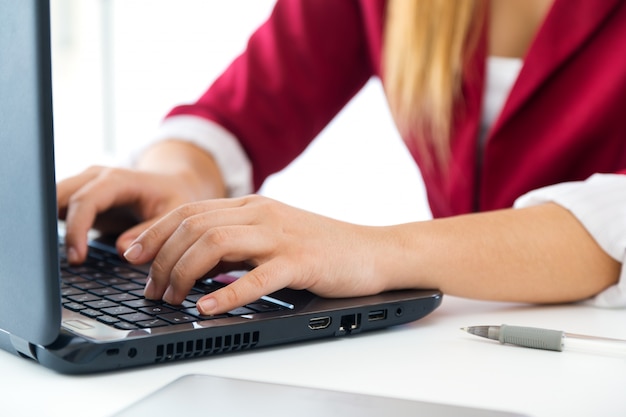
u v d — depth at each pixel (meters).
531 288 0.86
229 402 0.54
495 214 0.90
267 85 1.50
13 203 0.59
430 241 0.83
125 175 1.09
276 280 0.72
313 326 0.72
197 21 3.91
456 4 1.33
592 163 1.26
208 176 1.30
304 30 1.53
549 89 1.26
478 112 1.33
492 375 0.63
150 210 1.11
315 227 0.79
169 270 0.74
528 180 1.28
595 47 1.23
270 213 0.78
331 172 3.71
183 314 0.70
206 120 1.42
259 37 1.55
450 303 0.90
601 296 0.88
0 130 0.59
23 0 0.55
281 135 1.51
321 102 1.56
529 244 0.87
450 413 0.53
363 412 0.53
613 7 1.22
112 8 3.98
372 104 3.64
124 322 0.67
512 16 1.35
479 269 0.84
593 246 0.88
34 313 0.59
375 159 3.67
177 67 3.95
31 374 0.62
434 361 0.67
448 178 1.37
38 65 0.55
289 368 0.65
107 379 0.61
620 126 1.23
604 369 0.65
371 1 1.48
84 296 0.76
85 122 4.00
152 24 3.96
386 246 0.80
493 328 0.72
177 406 0.53
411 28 1.37
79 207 1.00
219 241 0.73
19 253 0.59
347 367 0.65
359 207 3.66
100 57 3.99
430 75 1.36
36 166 0.56
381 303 0.75
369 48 1.54
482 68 1.33
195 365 0.65
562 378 0.62
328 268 0.75
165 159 1.30
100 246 1.05
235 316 0.69
